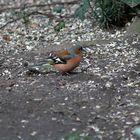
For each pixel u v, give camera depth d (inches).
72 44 633.0
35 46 643.5
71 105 450.3
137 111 434.6
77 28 697.6
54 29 693.9
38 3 845.2
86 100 460.1
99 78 512.4
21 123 416.8
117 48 606.5
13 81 515.2
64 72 523.5
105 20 681.6
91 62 562.9
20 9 811.4
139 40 629.6
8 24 740.0
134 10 690.2
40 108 445.7
